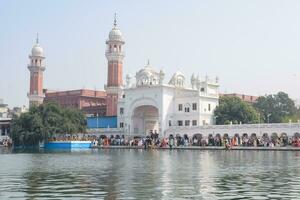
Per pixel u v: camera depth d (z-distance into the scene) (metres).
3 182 22.36
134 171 29.05
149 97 125.56
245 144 86.38
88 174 26.88
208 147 84.38
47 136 101.44
